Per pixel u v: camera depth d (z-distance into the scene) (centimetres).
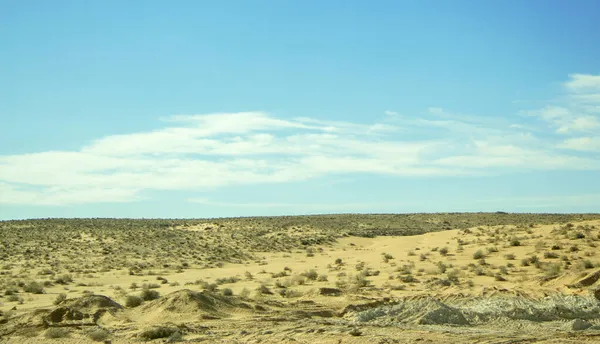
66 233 10756
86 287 5456
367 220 13825
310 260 7888
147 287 5138
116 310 3438
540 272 4806
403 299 3891
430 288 4450
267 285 5169
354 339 2386
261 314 3303
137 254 8738
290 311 3406
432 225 13112
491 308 3316
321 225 12325
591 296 3509
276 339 2472
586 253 5434
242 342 2441
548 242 6156
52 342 2598
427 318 3019
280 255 8731
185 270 7112
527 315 3178
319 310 3459
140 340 2602
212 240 10394
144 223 12950
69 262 7906
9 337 2748
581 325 2798
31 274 6644
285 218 13975
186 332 2742
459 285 4459
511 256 5641
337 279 5419
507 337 2436
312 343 2353
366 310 3453
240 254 8875
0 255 8438
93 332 2661
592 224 6962
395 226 12794
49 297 4709
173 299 3391
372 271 5741
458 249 6688
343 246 9769
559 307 3281
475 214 14862
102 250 8988
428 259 6316
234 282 5538
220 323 2967
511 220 12912
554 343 2278
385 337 2438
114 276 6400
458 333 2602
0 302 4459
